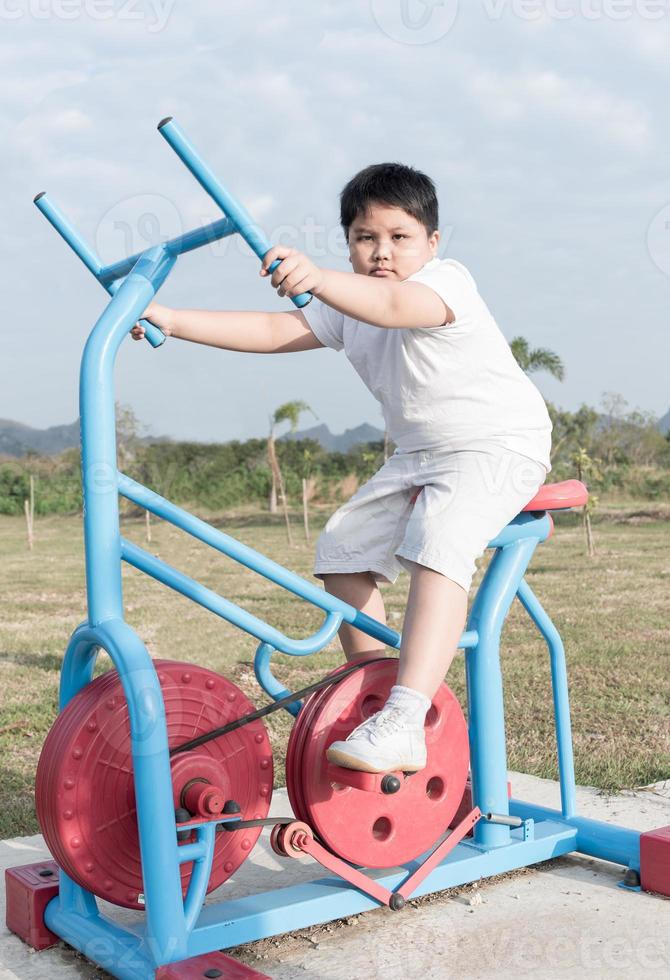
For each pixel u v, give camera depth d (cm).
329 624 175
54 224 170
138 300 154
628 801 238
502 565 191
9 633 589
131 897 156
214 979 137
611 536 1230
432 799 175
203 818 150
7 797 267
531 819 194
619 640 515
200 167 144
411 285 160
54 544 1353
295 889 170
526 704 367
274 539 1337
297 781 164
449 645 165
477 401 176
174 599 642
